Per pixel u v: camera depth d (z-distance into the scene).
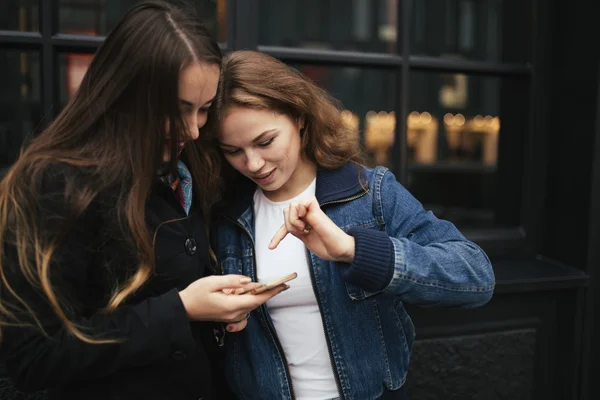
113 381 0.99
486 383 1.81
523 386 1.84
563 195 1.90
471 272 1.04
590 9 1.75
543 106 1.95
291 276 0.94
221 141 1.06
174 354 0.95
